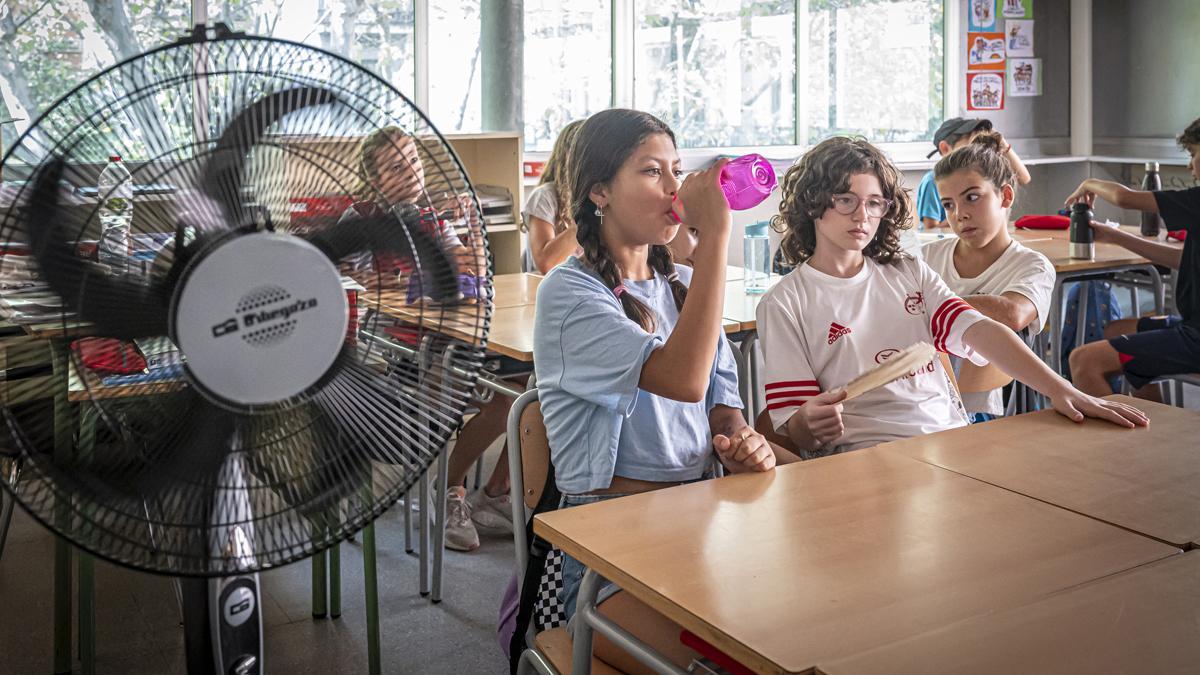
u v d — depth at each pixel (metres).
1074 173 6.69
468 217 0.93
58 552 2.20
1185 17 6.02
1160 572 1.07
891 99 6.36
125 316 0.81
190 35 0.80
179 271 0.82
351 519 0.91
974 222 2.69
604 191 1.55
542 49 5.39
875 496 1.32
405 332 0.92
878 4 6.23
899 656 0.90
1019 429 1.64
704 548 1.15
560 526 1.23
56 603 2.21
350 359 0.91
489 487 3.13
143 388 0.82
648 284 1.64
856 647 0.92
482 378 2.28
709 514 1.26
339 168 0.86
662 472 1.55
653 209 1.53
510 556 2.90
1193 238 3.18
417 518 3.18
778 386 1.98
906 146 6.40
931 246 2.89
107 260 0.80
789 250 2.13
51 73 4.17
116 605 2.62
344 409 0.90
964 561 1.11
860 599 1.02
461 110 5.09
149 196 0.80
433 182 0.91
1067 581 1.05
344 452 0.90
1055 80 6.63
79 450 0.80
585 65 5.52
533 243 3.29
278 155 0.84
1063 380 1.77
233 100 0.82
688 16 5.75
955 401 2.06
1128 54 6.36
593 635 1.28
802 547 1.15
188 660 1.03
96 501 0.81
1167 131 6.19
